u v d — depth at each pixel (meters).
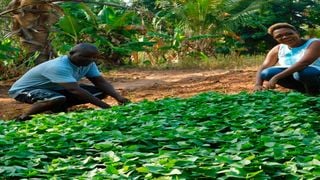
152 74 15.40
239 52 22.39
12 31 14.11
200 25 21.12
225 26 21.39
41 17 14.07
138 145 5.11
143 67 18.03
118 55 18.48
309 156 4.40
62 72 7.66
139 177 4.04
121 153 4.84
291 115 6.31
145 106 7.43
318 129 6.12
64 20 16.36
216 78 12.48
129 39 18.62
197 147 5.05
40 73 7.88
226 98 7.84
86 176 4.11
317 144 5.00
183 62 17.92
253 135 5.60
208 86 11.12
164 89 11.23
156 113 7.19
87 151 5.08
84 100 7.75
